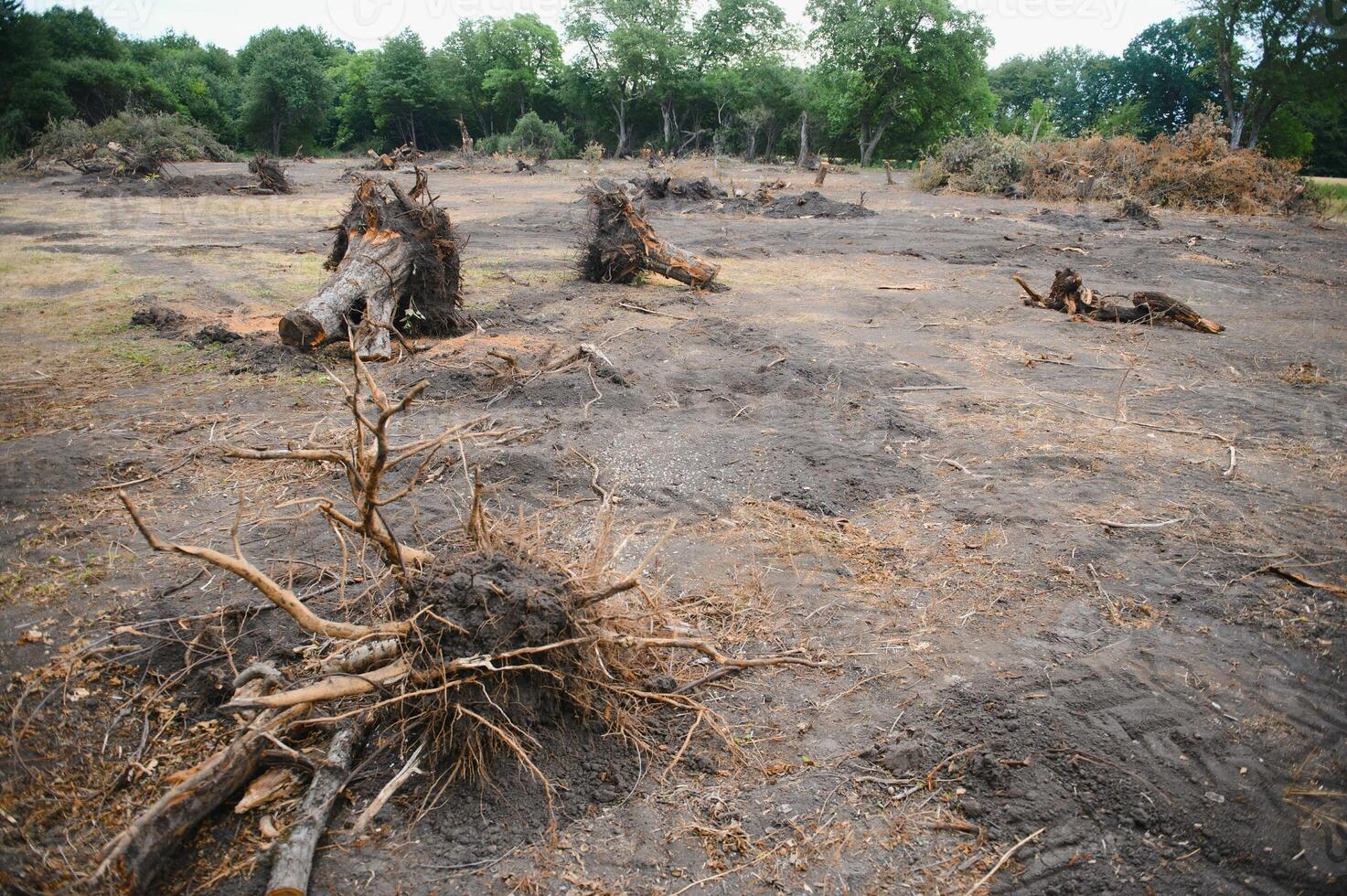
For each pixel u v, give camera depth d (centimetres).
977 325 1003
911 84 5097
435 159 5175
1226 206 2458
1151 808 285
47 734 307
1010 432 634
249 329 888
